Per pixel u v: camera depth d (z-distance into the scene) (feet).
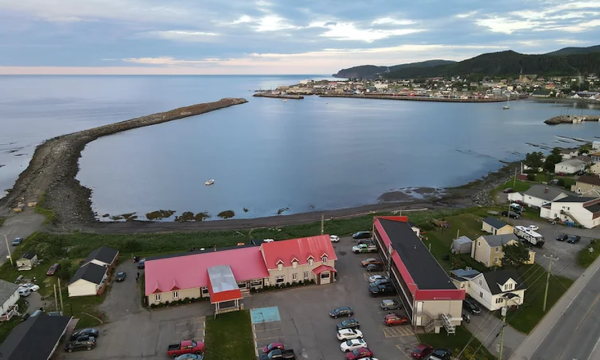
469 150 568.00
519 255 196.03
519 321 160.25
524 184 366.43
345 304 175.22
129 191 388.57
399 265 180.34
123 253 229.25
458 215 281.74
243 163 506.48
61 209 322.14
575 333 151.33
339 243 240.94
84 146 606.96
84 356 140.97
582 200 265.34
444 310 156.66
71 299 177.68
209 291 173.37
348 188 394.93
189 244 242.99
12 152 547.08
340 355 142.10
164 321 162.20
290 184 412.36
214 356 140.56
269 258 189.57
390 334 153.89
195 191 390.42
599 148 490.49
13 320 161.89
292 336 152.56
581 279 191.52
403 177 431.84
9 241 248.11
